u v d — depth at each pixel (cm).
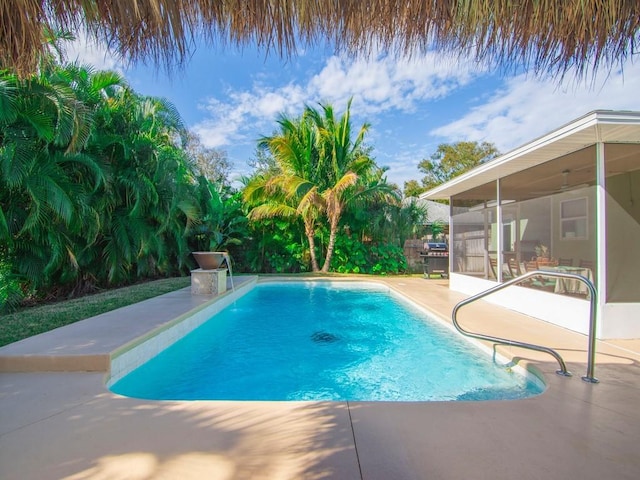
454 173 2755
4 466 181
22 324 468
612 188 445
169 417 234
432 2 151
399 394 343
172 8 147
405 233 1434
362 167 1287
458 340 488
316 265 1338
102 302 632
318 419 230
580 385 287
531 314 567
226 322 655
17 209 589
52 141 588
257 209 1265
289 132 1284
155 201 862
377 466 181
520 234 612
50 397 268
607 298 433
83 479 171
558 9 150
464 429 218
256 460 186
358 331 587
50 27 155
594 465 182
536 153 517
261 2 149
